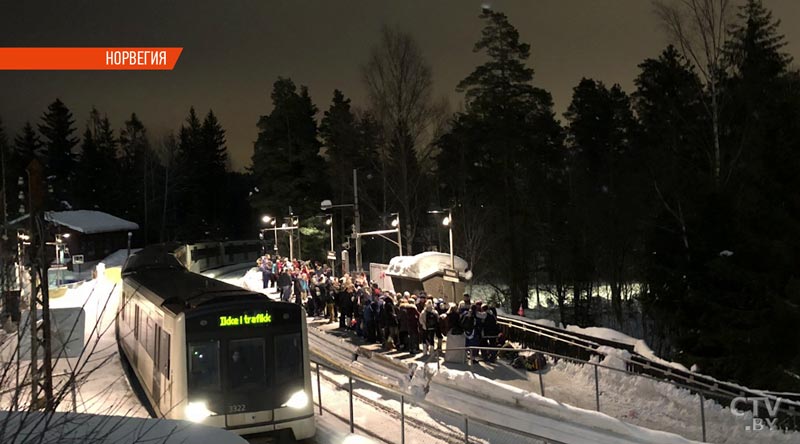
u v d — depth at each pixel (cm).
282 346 1277
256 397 1237
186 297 1416
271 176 6178
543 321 2281
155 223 8256
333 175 6175
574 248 4712
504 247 4834
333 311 2753
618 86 6156
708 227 2342
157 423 823
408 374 1820
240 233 10244
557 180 5328
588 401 1585
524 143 4922
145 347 1630
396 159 4750
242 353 1248
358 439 1180
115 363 2061
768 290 2089
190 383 1213
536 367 1883
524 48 4922
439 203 5678
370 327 2266
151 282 1820
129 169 8812
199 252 5922
